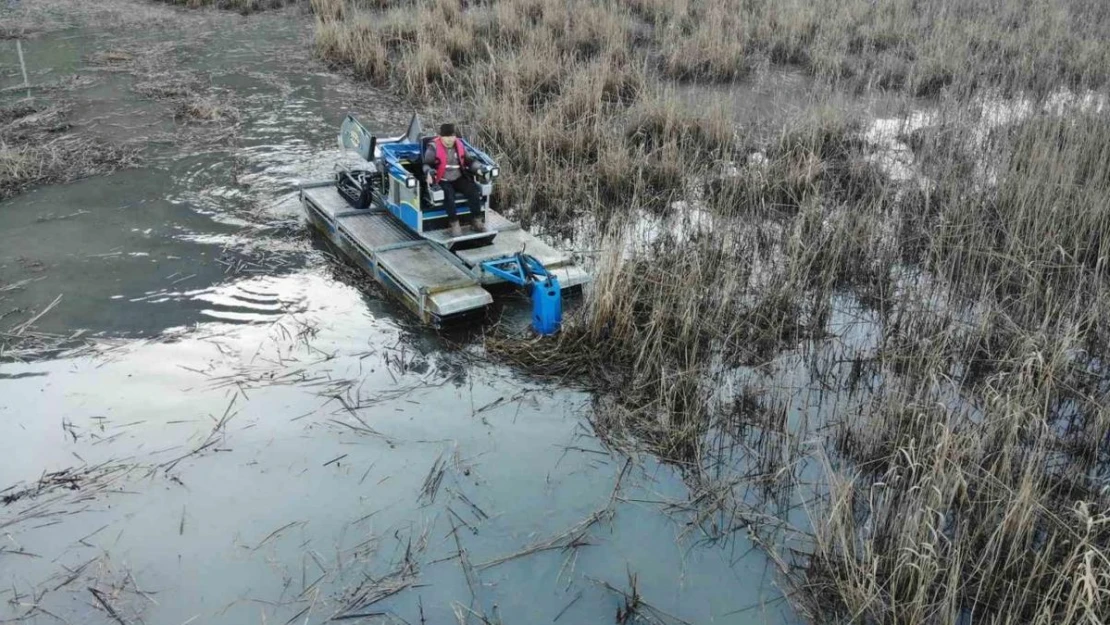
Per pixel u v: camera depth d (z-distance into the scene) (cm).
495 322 830
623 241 897
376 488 612
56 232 949
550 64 1489
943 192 1104
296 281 884
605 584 546
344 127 970
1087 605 469
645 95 1355
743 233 1018
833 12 1962
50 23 1755
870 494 610
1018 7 2064
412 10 1883
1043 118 1315
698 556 572
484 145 1237
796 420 715
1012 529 562
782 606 538
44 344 751
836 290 930
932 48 1741
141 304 822
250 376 724
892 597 508
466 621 512
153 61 1556
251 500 595
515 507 603
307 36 1781
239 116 1324
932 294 908
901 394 713
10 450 627
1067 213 995
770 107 1469
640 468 649
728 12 1933
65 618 502
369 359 760
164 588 525
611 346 787
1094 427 683
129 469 616
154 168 1124
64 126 1231
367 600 523
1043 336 775
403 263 848
